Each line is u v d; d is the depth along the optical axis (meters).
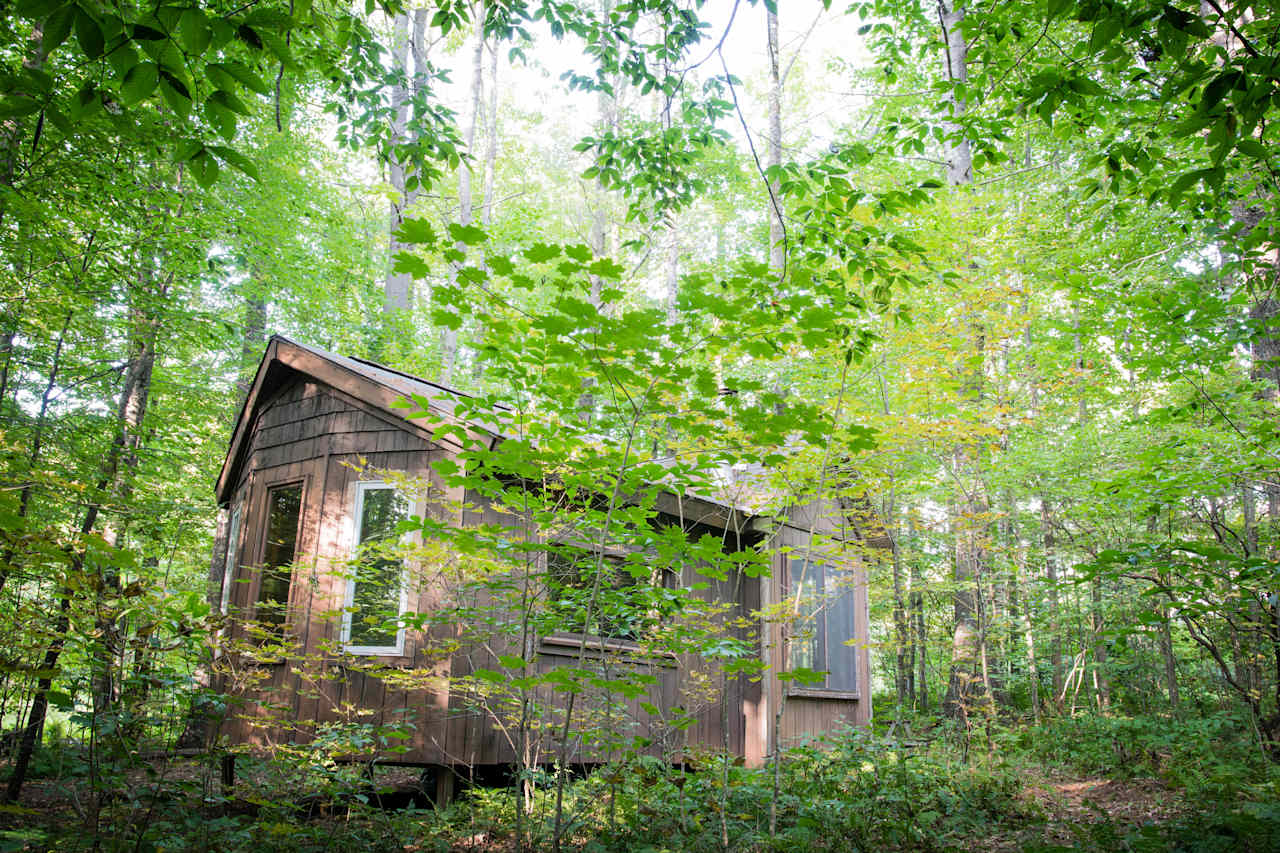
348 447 8.16
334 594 7.62
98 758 4.54
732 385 4.73
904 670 15.91
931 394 8.45
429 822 5.99
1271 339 8.14
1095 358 11.70
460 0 6.29
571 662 7.52
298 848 5.09
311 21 4.62
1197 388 6.77
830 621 10.27
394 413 7.83
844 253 5.24
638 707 7.70
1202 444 6.89
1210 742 9.43
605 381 4.75
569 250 3.84
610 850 5.17
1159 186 6.12
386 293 17.53
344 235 16.42
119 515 8.47
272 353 8.93
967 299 8.88
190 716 4.68
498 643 7.04
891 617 13.40
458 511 6.46
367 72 6.44
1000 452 11.19
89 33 2.29
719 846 5.21
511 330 4.28
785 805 6.05
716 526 8.69
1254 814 5.58
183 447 11.75
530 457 4.56
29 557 3.39
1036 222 10.34
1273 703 9.83
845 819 5.91
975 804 6.82
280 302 15.38
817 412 4.54
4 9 2.94
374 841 5.45
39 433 7.02
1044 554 12.38
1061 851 4.83
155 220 8.62
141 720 4.59
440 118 6.57
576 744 6.51
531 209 18.33
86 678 4.46
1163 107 5.36
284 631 7.75
